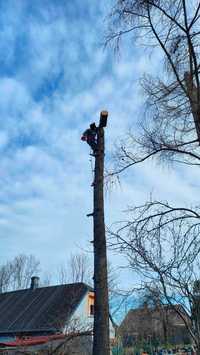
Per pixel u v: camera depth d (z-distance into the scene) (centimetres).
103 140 830
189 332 655
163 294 684
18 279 4369
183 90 802
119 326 1650
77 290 2891
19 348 1833
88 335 1720
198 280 671
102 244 757
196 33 791
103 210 783
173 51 815
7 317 3023
